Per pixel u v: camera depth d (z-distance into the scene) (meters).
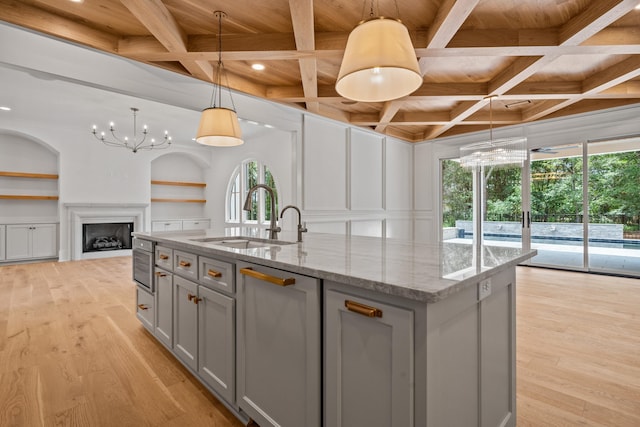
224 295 1.60
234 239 2.37
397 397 0.92
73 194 6.55
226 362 1.60
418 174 6.82
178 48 2.83
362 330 1.01
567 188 5.25
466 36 2.74
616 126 4.55
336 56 2.94
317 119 5.00
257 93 4.09
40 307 3.38
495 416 1.30
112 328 2.78
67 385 1.89
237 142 2.88
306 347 1.18
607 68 3.49
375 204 5.98
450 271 1.08
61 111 5.47
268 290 1.35
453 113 5.00
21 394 1.80
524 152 4.55
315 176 4.96
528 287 4.06
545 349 2.32
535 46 2.71
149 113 5.59
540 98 4.02
